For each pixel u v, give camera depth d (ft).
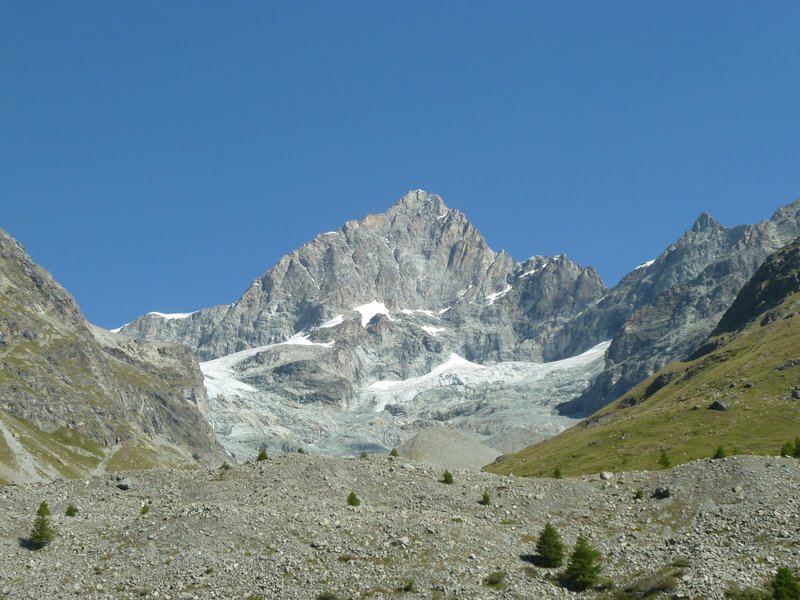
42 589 284.00
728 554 280.51
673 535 310.65
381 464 405.39
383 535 311.47
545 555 292.40
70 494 385.09
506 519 340.39
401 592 271.49
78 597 278.67
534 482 386.73
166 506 358.02
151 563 299.38
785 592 239.91
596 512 343.26
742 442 639.35
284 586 278.26
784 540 286.25
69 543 321.32
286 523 320.09
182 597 275.39
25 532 332.60
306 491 367.04
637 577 274.16
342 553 298.15
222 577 286.46
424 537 308.40
